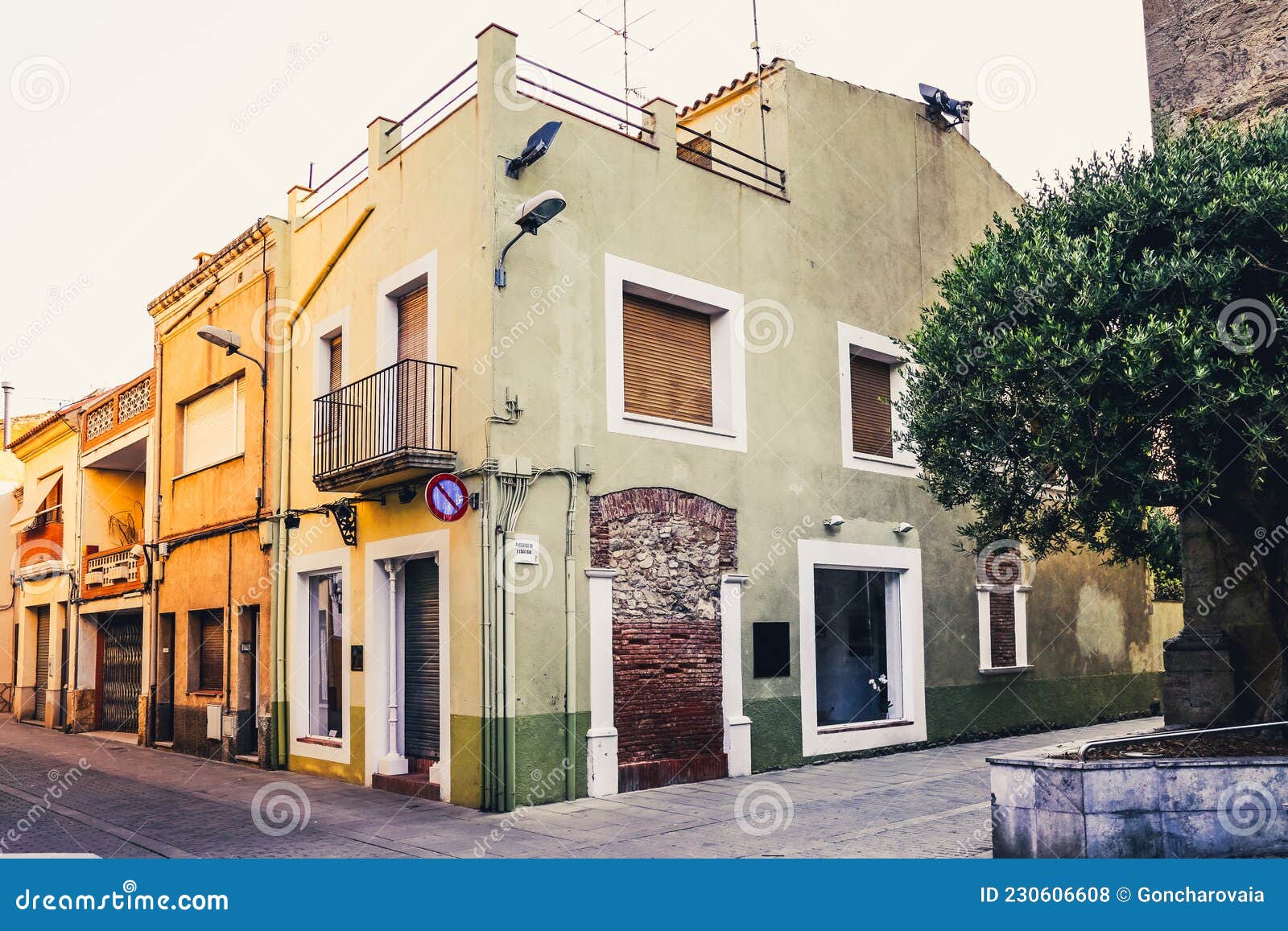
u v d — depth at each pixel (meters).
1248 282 9.50
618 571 12.28
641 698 12.32
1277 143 9.76
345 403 13.42
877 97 16.67
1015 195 19.34
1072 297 9.80
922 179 17.27
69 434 23.31
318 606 14.79
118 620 21.38
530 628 11.32
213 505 17.03
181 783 13.66
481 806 10.95
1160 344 9.20
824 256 15.38
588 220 12.45
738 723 13.21
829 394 15.17
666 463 12.96
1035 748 15.73
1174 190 9.65
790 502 14.38
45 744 19.34
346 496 13.59
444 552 11.81
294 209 15.75
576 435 12.06
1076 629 18.98
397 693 13.00
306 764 14.35
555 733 11.40
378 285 13.53
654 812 10.69
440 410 11.95
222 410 17.28
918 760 14.45
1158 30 13.53
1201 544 11.93
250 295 16.36
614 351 12.59
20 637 25.09
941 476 11.26
